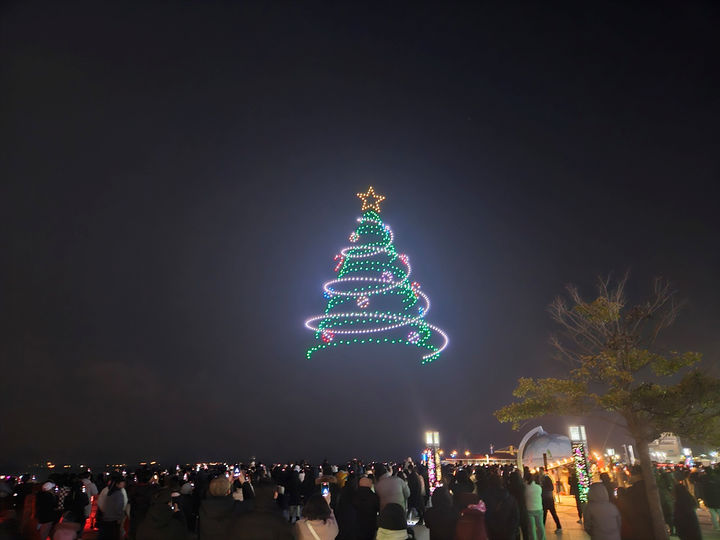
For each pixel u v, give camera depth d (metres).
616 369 12.43
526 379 12.92
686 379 11.29
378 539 8.70
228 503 7.93
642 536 10.88
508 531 10.28
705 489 17.05
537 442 29.48
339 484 15.95
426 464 26.30
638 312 13.19
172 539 7.55
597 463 26.28
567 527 18.14
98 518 13.56
